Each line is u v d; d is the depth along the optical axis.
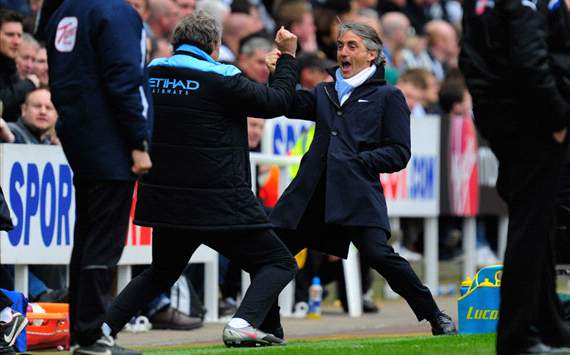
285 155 37.78
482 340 25.61
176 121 24.62
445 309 39.16
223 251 25.67
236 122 24.88
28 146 30.88
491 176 46.34
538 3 20.80
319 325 35.28
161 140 24.72
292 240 27.88
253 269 25.88
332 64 40.28
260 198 36.94
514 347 21.33
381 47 28.36
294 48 25.89
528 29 20.53
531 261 21.16
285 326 34.84
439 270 45.75
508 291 21.25
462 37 21.89
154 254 25.56
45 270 32.44
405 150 27.88
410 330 34.09
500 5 20.86
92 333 21.78
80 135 21.70
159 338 31.27
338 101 28.08
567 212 26.80
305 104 28.19
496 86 21.27
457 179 44.75
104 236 21.81
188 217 24.66
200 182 24.61
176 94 24.64
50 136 32.94
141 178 24.92
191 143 24.61
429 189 43.66
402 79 46.09
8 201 30.42
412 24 60.25
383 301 43.47
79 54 21.69
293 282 37.91
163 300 33.28
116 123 21.67
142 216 24.91
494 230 47.38
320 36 44.34
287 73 25.59
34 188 31.05
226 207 24.72
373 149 27.95
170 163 24.67
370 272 39.22
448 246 45.34
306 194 27.58
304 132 38.53
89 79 21.66
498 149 21.53
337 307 40.91
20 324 25.08
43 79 35.66
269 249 25.61
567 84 21.42
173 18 42.81
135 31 21.55
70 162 22.11
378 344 25.47
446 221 45.25
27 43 35.25
